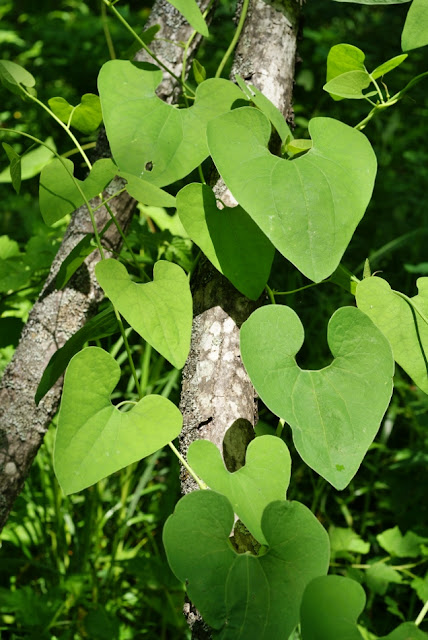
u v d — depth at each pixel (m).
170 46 0.96
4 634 1.14
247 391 0.76
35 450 0.96
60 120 0.85
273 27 0.84
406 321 0.76
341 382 0.70
